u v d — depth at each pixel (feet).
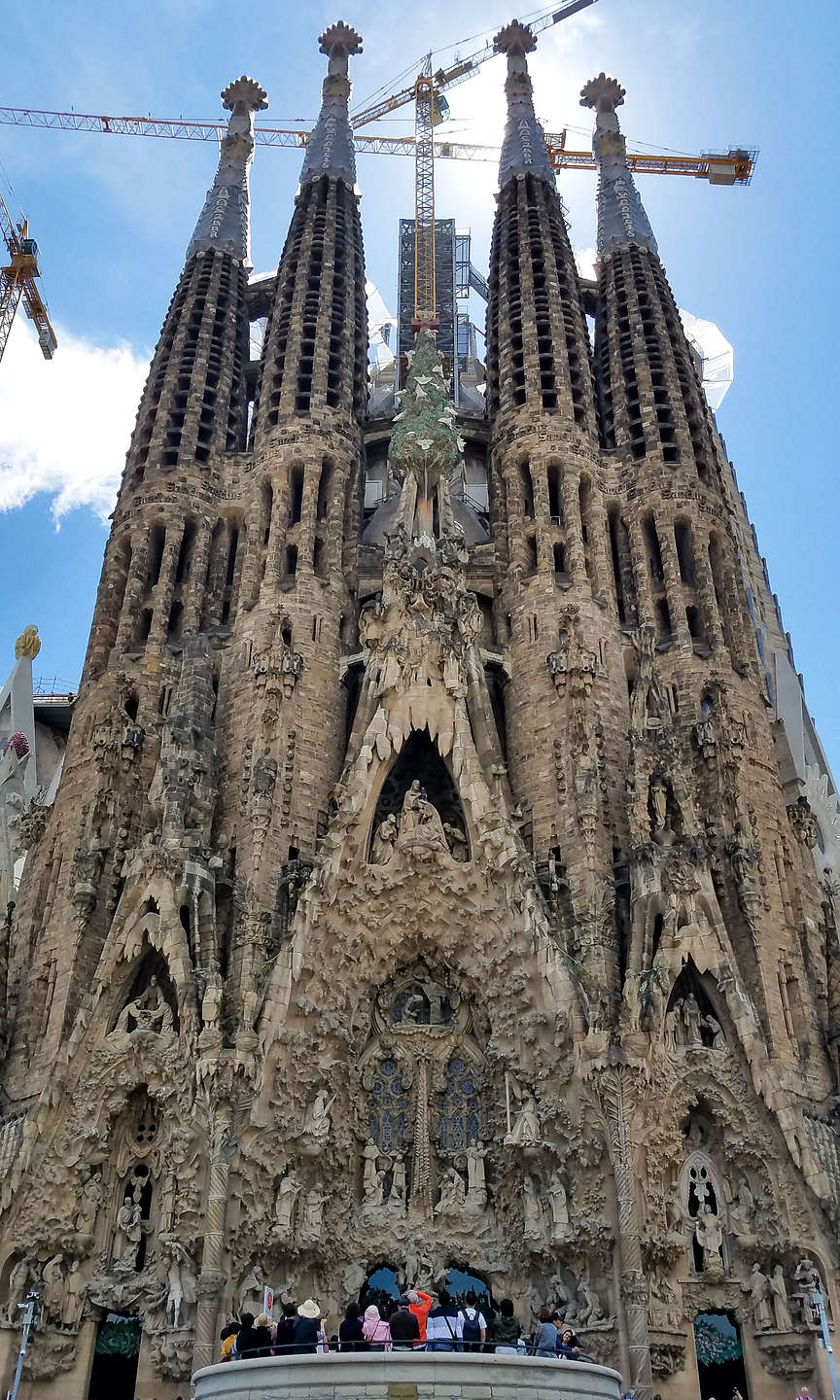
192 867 134.31
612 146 235.20
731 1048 126.82
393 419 209.87
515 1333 89.97
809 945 143.43
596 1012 124.47
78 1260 119.75
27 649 237.86
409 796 142.20
